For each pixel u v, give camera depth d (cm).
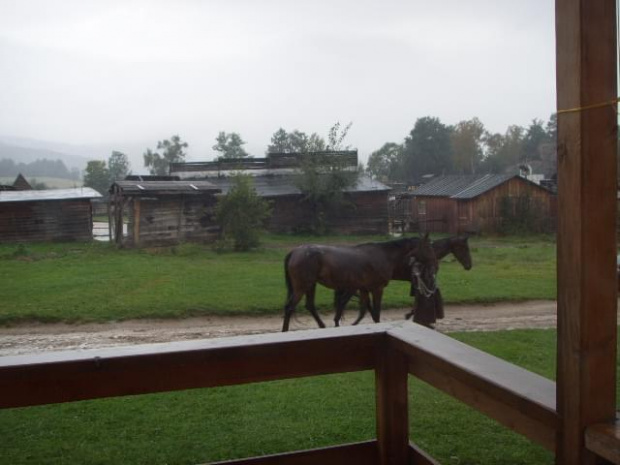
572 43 149
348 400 575
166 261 1927
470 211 3133
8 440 484
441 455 439
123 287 1338
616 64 151
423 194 3578
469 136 7856
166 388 218
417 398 573
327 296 1224
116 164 9494
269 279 1466
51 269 1688
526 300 1214
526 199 3192
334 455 258
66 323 1030
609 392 153
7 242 2648
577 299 151
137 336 952
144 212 2397
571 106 151
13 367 203
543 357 744
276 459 256
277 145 9156
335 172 2983
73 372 209
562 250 156
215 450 452
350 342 239
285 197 3062
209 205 2514
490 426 496
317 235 3023
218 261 1938
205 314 1088
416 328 249
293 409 550
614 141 151
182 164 3334
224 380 224
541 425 168
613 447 141
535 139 8481
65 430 505
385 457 249
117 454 448
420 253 857
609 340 153
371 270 845
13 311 1066
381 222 3153
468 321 1032
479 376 185
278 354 229
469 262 951
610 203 152
